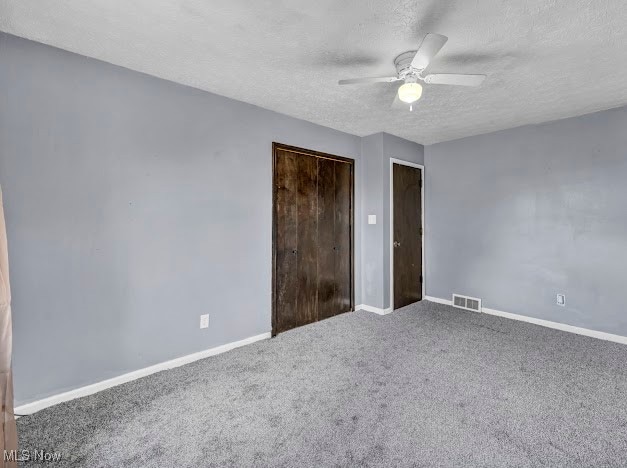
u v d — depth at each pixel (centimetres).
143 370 231
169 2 153
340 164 375
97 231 210
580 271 313
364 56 205
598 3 152
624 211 289
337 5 156
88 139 206
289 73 229
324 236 358
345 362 252
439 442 162
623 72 225
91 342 209
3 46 179
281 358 260
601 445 160
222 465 148
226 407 193
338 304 375
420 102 280
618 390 210
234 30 177
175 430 172
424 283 439
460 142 404
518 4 154
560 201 326
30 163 187
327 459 151
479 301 386
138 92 226
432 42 157
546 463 148
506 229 364
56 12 161
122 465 148
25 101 185
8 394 136
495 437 166
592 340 297
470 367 242
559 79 235
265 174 300
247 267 289
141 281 229
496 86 247
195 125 254
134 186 225
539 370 237
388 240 383
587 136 308
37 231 190
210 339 265
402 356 262
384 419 181
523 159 350
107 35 182
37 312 191
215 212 267
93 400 200
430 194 435
